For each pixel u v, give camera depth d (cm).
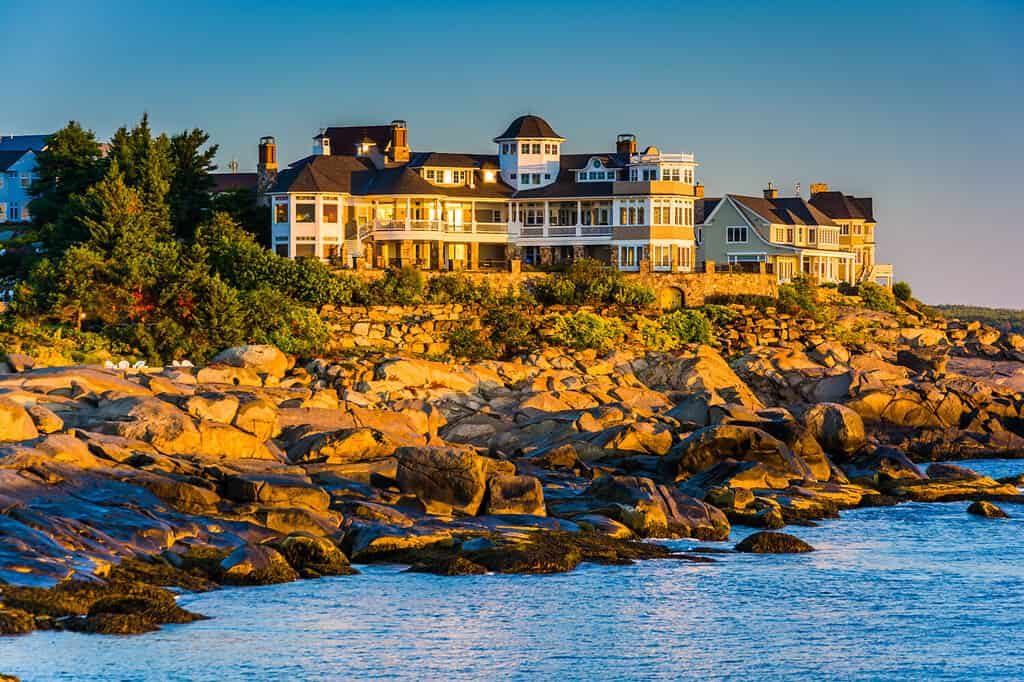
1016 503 9462
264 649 5619
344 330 13825
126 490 7094
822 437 10519
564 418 10706
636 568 7138
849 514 8894
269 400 9081
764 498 8825
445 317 14350
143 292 13238
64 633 5603
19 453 7156
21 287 12988
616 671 5541
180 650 5550
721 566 7256
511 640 5888
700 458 9431
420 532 7238
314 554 6812
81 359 11956
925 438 12419
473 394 12044
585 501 8206
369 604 6309
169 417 8269
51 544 6203
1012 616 6366
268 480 7550
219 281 13025
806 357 14425
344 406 10200
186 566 6506
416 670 5475
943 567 7319
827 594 6712
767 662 5681
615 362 13888
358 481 8038
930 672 5578
